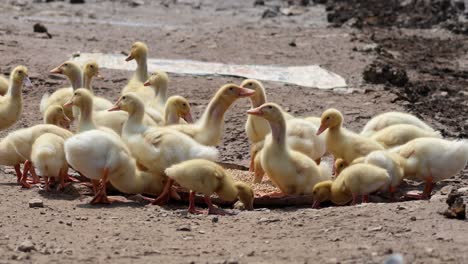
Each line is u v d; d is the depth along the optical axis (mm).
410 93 23609
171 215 13852
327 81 24203
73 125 19125
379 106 21969
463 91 24359
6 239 12289
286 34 31438
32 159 14898
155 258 11539
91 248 11945
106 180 14367
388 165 14945
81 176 15945
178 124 16984
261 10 37594
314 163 15367
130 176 14633
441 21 34969
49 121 16578
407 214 13320
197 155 14859
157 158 14914
